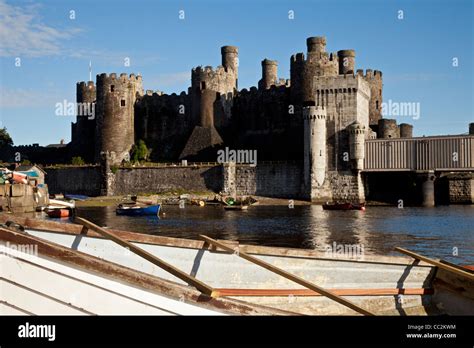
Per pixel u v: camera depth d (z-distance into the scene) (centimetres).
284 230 5059
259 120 11762
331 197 9338
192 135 11538
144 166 10538
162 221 6062
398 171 9000
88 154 12775
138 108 12519
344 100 9388
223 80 11881
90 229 1509
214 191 10050
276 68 12519
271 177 9738
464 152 8450
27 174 8756
